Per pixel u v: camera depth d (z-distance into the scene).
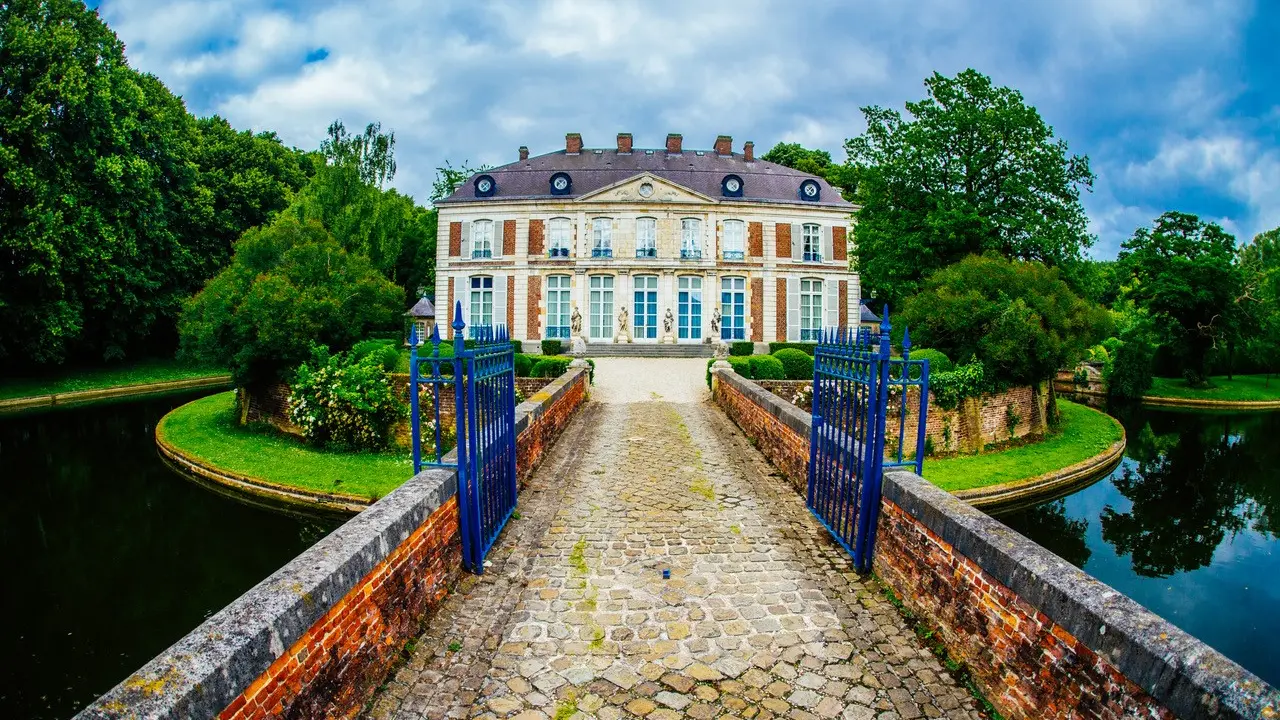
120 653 7.80
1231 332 32.03
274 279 17.86
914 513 4.84
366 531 3.92
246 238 20.33
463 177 48.25
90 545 11.25
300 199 30.48
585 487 8.21
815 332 30.75
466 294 30.39
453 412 15.95
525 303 30.16
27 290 25.05
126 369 30.78
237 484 13.90
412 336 8.92
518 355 19.12
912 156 23.17
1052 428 19.56
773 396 10.25
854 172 26.45
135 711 2.19
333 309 18.19
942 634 4.43
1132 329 33.91
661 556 6.04
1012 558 3.67
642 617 4.88
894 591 5.19
